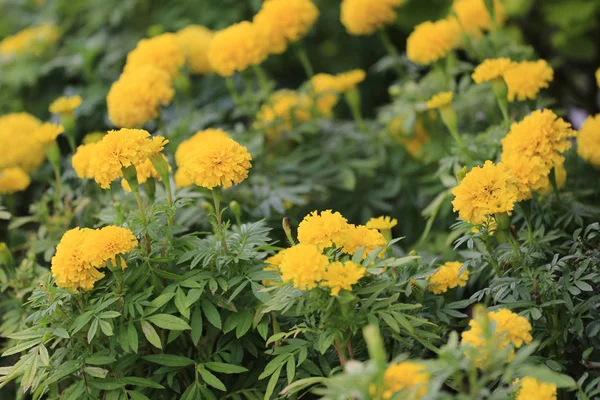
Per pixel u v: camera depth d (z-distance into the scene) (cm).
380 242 214
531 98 281
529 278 216
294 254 187
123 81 308
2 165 332
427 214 308
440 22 339
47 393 267
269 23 344
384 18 364
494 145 274
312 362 218
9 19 507
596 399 184
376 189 356
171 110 394
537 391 167
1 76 421
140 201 223
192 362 221
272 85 362
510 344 171
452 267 236
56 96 432
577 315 211
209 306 220
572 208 258
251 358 242
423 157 352
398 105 351
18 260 307
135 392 215
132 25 454
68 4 470
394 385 159
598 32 453
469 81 348
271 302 203
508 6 429
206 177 214
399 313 198
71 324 215
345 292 187
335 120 405
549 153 228
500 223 215
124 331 213
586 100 461
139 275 221
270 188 318
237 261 218
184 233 295
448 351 155
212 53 339
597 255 220
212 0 455
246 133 348
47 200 297
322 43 480
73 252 207
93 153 217
